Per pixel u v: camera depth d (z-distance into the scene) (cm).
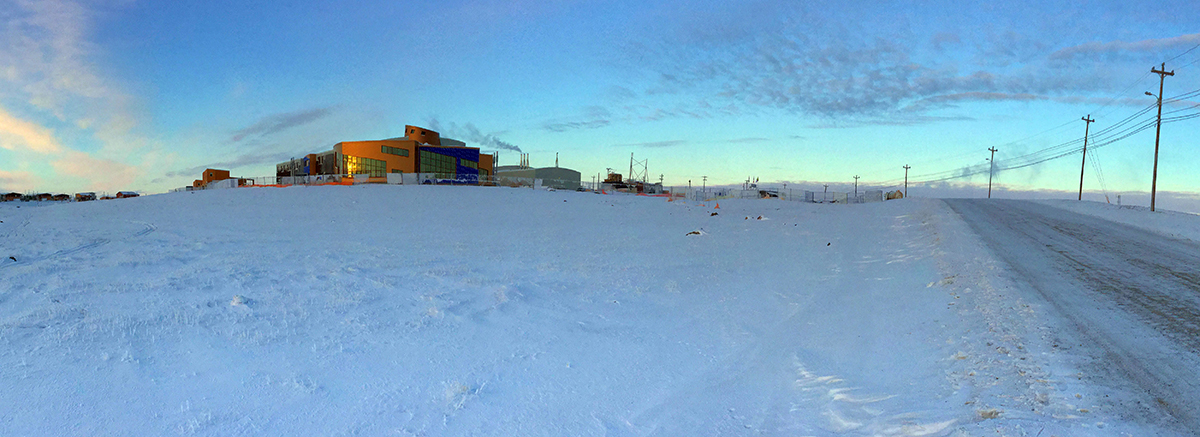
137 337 712
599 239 2198
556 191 5044
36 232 1966
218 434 459
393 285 1193
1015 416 424
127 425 468
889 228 2352
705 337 848
